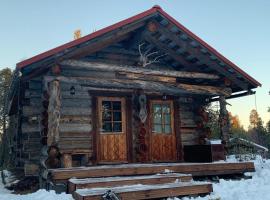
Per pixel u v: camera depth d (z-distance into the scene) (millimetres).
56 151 7777
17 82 9156
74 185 6121
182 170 8375
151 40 10453
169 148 11641
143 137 10625
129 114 10992
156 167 8016
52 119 7941
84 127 10203
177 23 9922
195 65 11438
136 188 6023
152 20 9727
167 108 11938
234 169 9250
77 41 8578
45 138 8461
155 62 11820
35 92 9867
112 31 9242
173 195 6152
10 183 9266
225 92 11211
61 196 6242
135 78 9578
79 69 10414
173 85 10242
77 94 10328
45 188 7660
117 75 9383
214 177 9023
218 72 11492
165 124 11797
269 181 8367
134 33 10234
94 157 10141
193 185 6434
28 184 8844
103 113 10672
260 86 11367
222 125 11164
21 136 11461
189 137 12156
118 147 10641
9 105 12375
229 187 7656
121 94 10953
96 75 10633
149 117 11422
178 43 10289
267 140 47188
